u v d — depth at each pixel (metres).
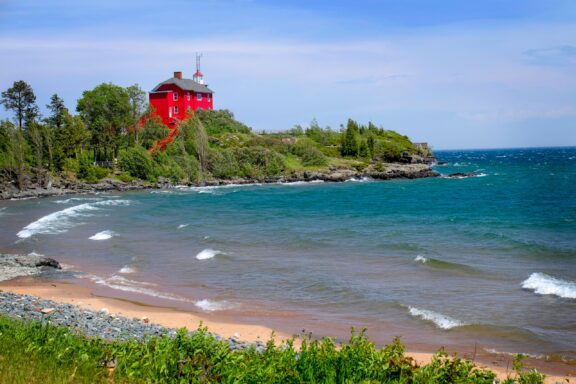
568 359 15.46
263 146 103.25
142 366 10.05
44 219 45.91
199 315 20.36
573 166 140.50
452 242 33.47
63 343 11.42
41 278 26.55
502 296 21.62
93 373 9.86
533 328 17.92
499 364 15.13
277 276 25.91
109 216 48.31
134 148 87.44
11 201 64.75
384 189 76.06
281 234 37.53
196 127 95.19
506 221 42.69
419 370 9.52
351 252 31.02
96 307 21.20
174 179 87.69
